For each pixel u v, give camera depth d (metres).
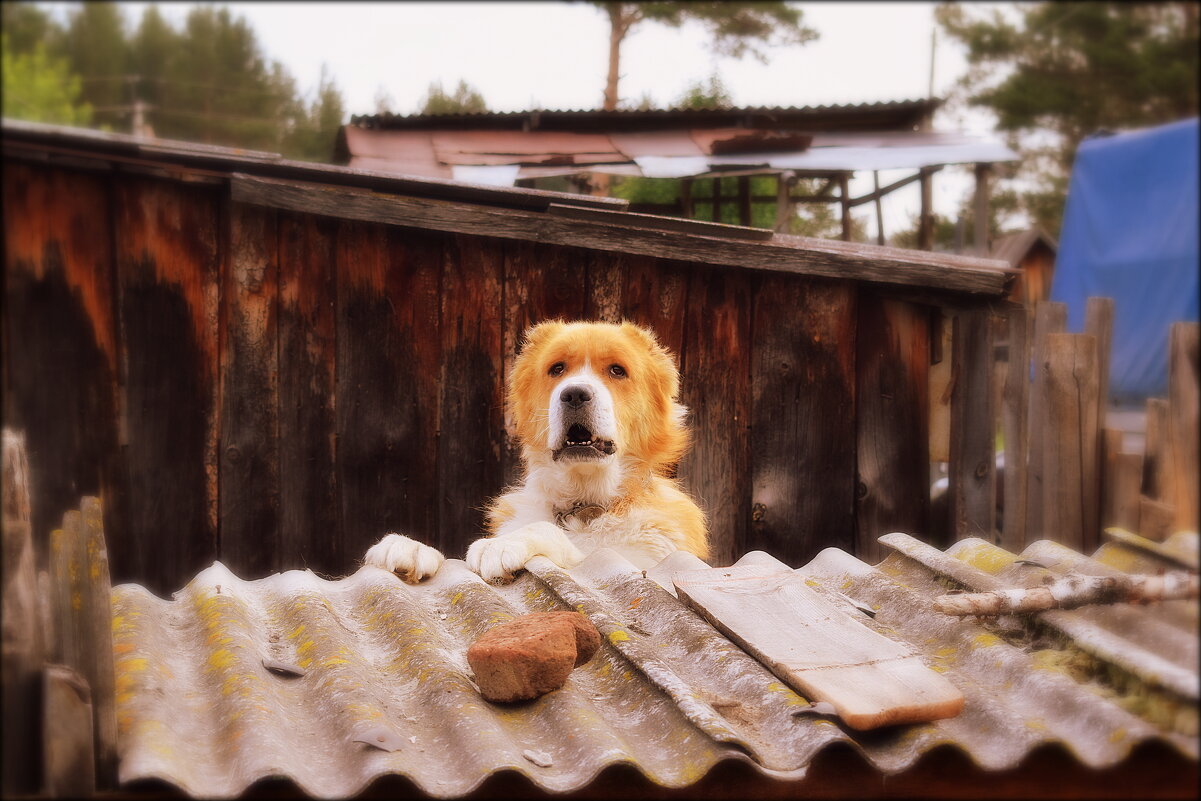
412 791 2.36
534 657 2.77
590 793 2.40
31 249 4.78
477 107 17.41
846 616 3.24
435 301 5.58
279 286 5.30
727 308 5.91
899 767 2.48
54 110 29.89
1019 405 5.77
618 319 5.79
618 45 16.59
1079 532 5.33
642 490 5.05
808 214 14.11
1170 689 2.52
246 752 2.37
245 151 4.88
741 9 15.98
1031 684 2.82
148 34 35.69
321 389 5.41
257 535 5.32
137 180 4.96
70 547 2.45
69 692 2.21
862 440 6.06
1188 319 2.59
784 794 2.48
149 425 5.06
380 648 3.21
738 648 3.09
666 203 12.70
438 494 5.62
